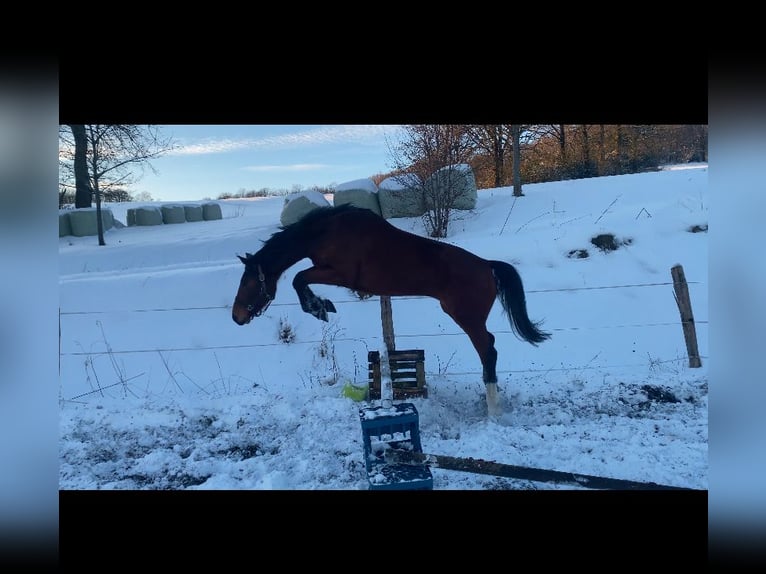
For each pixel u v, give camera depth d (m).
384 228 6.05
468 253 6.20
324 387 7.05
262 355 8.12
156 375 7.75
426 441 5.48
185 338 8.52
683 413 6.02
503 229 12.44
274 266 5.96
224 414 6.36
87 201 18.92
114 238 17.11
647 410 6.17
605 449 5.17
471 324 6.15
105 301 9.42
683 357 7.51
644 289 9.17
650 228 10.62
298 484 4.87
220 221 19.86
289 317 8.78
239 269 10.14
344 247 5.97
